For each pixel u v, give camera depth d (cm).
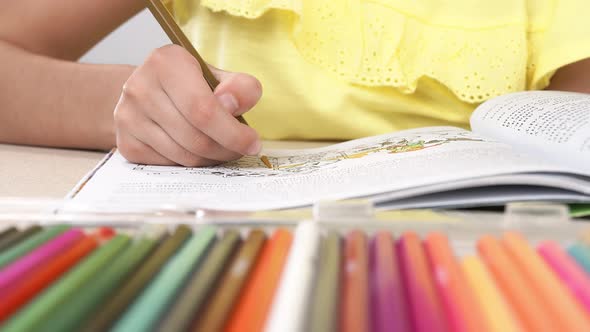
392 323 17
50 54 70
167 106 44
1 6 67
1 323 17
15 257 21
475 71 68
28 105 58
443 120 70
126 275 20
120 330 16
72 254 22
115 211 28
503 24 69
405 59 67
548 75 69
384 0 67
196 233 25
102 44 138
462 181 32
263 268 21
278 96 70
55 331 16
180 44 46
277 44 70
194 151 44
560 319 17
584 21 66
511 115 50
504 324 17
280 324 16
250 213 28
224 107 43
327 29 67
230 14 68
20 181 43
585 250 22
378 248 23
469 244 24
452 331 18
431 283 19
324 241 23
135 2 74
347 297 18
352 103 69
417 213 28
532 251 22
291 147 63
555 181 32
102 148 57
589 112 43
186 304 17
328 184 35
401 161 38
